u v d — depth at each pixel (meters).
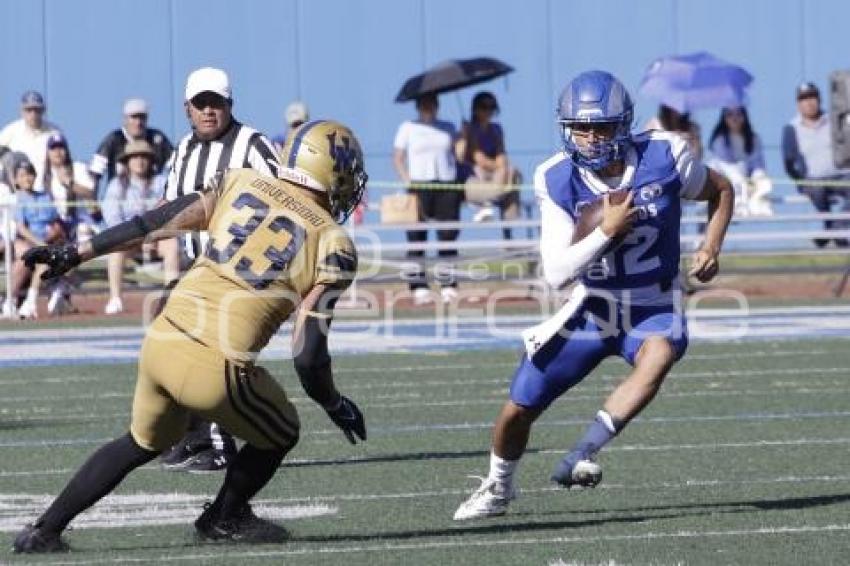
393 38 62.03
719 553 18.27
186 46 61.31
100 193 53.12
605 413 19.38
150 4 61.00
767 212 54.16
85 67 60.75
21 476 24.05
